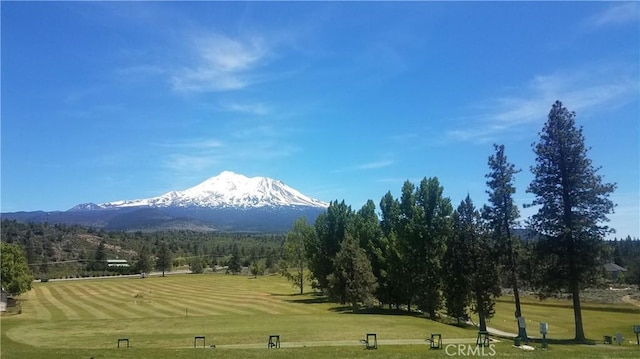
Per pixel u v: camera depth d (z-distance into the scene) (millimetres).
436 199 65062
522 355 28875
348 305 85562
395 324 50812
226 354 30766
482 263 55031
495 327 64250
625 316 76125
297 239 119375
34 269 193125
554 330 61750
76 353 32094
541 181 48438
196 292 127000
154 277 194125
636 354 29156
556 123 48156
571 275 45812
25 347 40094
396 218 71688
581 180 46469
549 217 47500
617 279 146250
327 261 92625
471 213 57594
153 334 47688
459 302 57250
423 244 64812
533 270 49281
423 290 63562
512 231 53875
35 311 83938
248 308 85062
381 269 76125
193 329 50656
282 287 144625
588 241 45594
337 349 33469
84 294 122875
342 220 92812
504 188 53844
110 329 52312
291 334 44219
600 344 40906
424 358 28062
